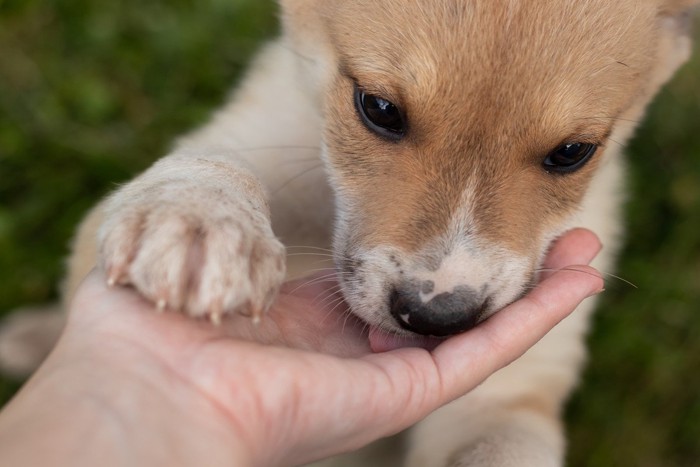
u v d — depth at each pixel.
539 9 0.32
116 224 0.29
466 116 0.32
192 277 0.29
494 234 0.33
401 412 0.30
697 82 0.50
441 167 0.33
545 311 0.32
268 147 0.39
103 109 0.50
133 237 0.29
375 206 0.33
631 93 0.35
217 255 0.29
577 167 0.35
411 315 0.32
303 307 0.33
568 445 0.46
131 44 0.52
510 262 0.33
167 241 0.28
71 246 0.42
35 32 0.51
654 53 0.37
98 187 0.49
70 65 0.51
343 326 0.33
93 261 0.37
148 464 0.26
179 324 0.29
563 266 0.35
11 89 0.50
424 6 0.33
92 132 0.50
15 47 0.51
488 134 0.33
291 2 0.38
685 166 0.50
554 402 0.39
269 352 0.29
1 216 0.47
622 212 0.44
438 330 0.32
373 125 0.34
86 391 0.27
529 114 0.32
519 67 0.32
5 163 0.48
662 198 0.50
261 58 0.41
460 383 0.31
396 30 0.33
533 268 0.34
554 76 0.32
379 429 0.30
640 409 0.47
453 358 0.31
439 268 0.32
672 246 0.50
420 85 0.32
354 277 0.33
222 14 0.53
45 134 0.49
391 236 0.33
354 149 0.34
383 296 0.32
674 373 0.47
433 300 0.32
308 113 0.38
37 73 0.50
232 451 0.27
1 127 0.49
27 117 0.49
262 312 0.29
